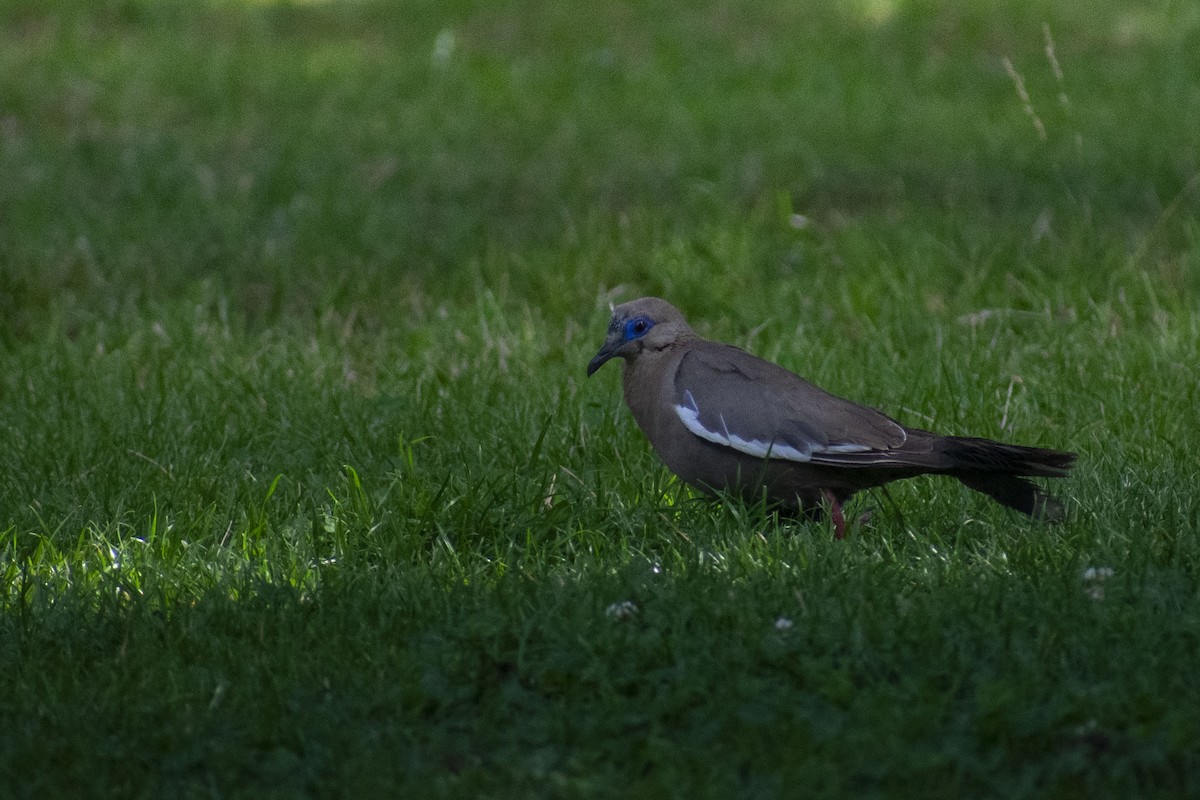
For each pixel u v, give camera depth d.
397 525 9.59
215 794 6.70
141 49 26.12
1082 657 7.48
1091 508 9.47
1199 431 10.98
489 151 20.23
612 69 24.58
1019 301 14.17
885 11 27.70
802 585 8.35
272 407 11.98
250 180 18.47
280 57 25.77
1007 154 19.19
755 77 23.77
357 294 15.10
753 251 15.62
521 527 9.67
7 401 12.38
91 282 15.35
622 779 6.72
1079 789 6.47
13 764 6.92
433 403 12.02
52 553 9.49
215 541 9.75
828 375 12.31
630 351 10.26
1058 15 26.70
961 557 8.99
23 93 22.80
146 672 7.67
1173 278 14.55
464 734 7.21
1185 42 24.80
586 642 7.66
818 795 6.43
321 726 7.11
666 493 10.16
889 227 16.27
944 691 7.34
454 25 27.97
